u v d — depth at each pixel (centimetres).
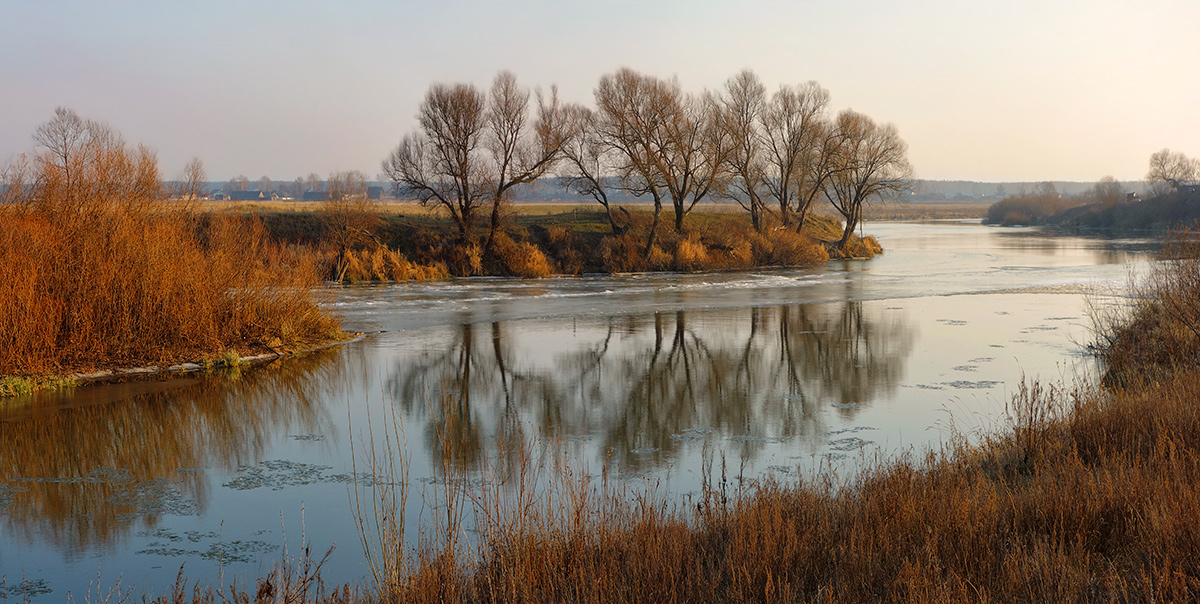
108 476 1301
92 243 2084
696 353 2378
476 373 2125
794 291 3988
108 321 2088
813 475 1062
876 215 19075
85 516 1120
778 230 5878
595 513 813
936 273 4856
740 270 5259
